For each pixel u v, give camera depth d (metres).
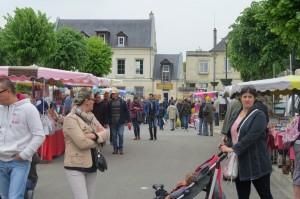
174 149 17.83
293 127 6.75
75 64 50.00
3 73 13.31
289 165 11.15
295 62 17.02
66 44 49.03
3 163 5.71
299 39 12.52
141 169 12.62
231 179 6.13
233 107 12.84
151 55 68.50
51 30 38.97
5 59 52.72
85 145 5.94
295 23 12.11
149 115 21.88
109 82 20.53
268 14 12.95
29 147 5.68
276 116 17.94
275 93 14.88
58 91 21.05
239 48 29.64
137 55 68.38
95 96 16.19
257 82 13.09
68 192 9.46
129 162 14.05
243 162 6.06
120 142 16.20
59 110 19.67
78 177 6.01
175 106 30.02
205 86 68.88
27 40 38.28
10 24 38.25
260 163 6.04
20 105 5.75
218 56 68.38
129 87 68.50
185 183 5.91
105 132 6.25
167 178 11.23
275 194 9.38
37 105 13.97
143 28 70.38
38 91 16.48
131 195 9.20
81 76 14.29
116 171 12.24
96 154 6.15
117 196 9.09
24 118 5.71
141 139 22.34
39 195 9.16
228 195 9.22
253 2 28.92
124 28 70.38
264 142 6.12
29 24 37.91
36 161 7.69
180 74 69.31
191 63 69.12
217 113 33.88
